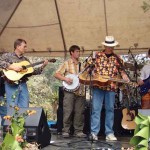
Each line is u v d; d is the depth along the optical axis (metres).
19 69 5.00
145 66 5.73
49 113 8.96
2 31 6.96
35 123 4.10
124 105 6.13
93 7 6.22
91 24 6.57
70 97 5.68
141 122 2.07
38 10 6.43
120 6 6.09
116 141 5.17
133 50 6.84
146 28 6.38
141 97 5.79
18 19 6.66
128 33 6.57
